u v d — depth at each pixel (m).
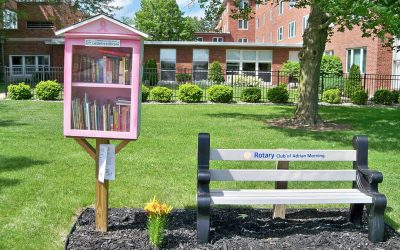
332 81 22.83
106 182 4.40
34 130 10.48
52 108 15.53
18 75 30.58
